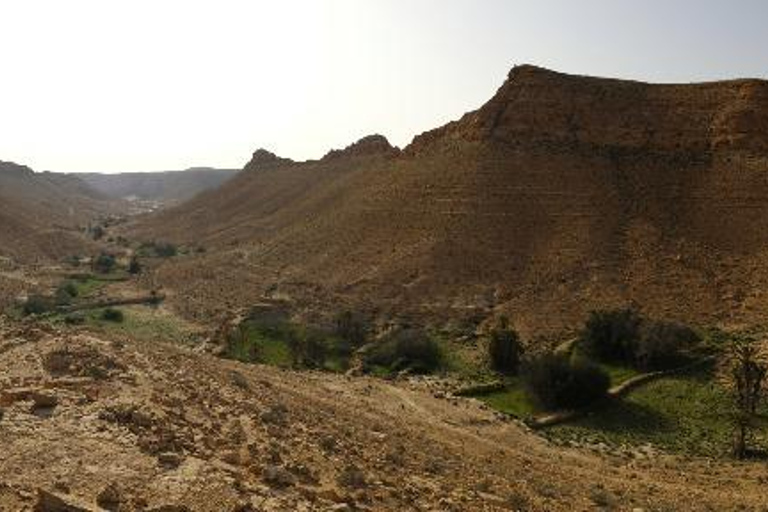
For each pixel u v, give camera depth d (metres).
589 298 63.06
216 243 125.06
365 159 138.88
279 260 90.81
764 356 48.06
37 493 11.08
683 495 27.67
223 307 77.31
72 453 13.63
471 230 77.00
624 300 61.81
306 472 15.80
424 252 75.56
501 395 48.06
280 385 33.31
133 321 72.62
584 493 23.39
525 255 71.69
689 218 71.62
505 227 76.25
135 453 14.07
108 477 12.80
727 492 29.30
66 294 82.50
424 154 98.31
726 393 45.00
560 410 44.59
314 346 57.53
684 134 82.06
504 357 53.31
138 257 120.56
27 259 115.69
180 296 85.38
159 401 18.59
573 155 83.56
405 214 84.94
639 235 70.50
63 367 20.75
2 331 26.80
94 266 108.69
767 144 78.19
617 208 74.88
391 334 60.06
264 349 58.47
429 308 66.88
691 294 61.38
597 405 45.00
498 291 67.31
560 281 66.50
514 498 18.47
